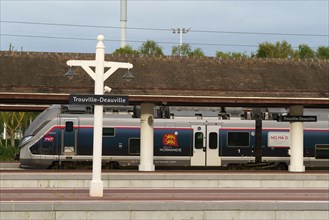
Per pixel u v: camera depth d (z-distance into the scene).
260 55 87.00
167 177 30.34
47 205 19.16
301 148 35.56
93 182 23.52
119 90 34.25
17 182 29.27
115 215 19.45
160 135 40.84
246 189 29.03
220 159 41.31
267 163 41.28
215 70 37.72
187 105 36.22
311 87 36.84
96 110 23.73
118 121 40.25
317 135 42.00
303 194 25.97
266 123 41.41
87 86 34.22
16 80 34.00
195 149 41.12
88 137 39.84
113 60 37.38
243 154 41.38
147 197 23.52
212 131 41.31
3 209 18.97
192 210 19.80
